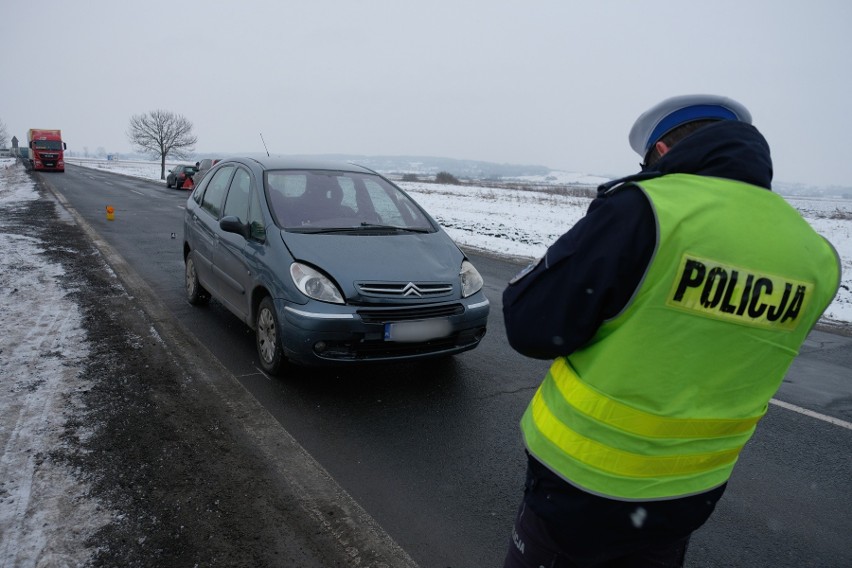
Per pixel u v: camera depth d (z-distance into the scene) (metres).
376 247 4.62
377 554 2.62
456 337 4.47
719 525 3.02
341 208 5.22
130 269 8.42
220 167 6.45
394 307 4.19
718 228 1.26
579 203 32.72
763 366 1.37
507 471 3.40
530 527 1.58
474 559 2.63
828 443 4.01
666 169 1.40
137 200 21.84
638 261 1.27
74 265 8.46
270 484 3.12
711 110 1.50
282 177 5.42
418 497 3.10
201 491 3.01
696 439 1.38
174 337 5.41
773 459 3.76
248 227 5.08
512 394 4.54
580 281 1.32
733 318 1.29
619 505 1.40
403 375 4.84
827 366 5.80
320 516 2.88
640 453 1.36
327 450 3.54
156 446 3.42
